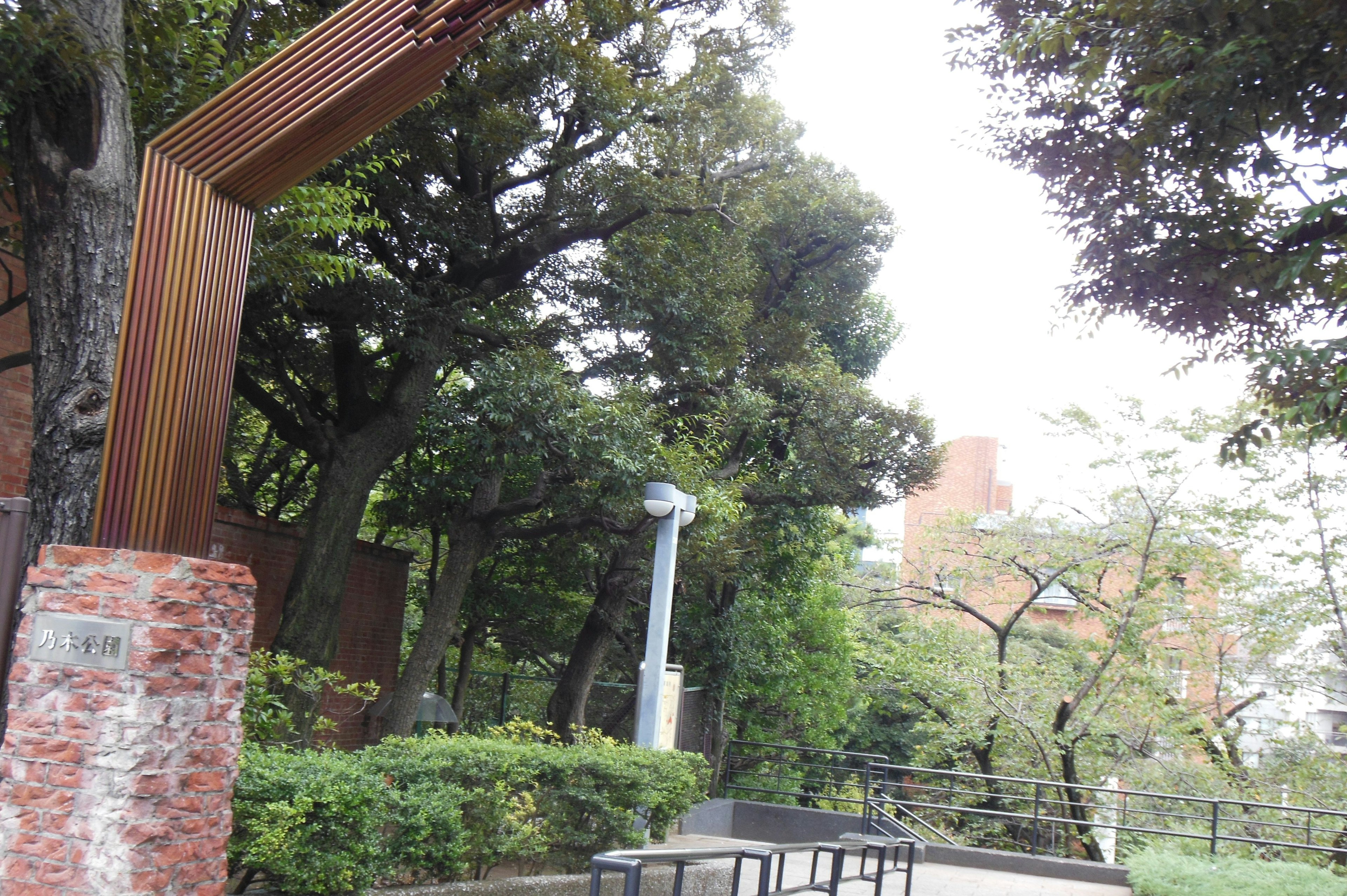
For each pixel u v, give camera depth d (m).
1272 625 15.15
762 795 18.80
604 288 12.42
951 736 15.48
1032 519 16.45
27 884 3.31
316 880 4.92
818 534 17.30
